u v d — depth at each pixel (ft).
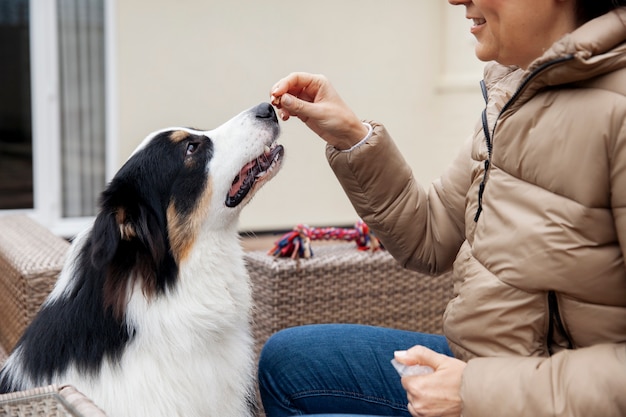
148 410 6.73
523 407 4.99
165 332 6.97
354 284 9.78
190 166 7.61
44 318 7.20
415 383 5.44
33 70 20.07
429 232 7.50
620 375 4.78
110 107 20.52
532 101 5.41
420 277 10.16
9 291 9.29
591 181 5.04
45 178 20.56
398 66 22.44
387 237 7.52
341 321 9.81
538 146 5.30
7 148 20.97
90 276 6.96
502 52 5.84
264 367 7.63
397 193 7.32
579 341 5.32
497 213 5.61
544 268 5.23
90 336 6.81
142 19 19.67
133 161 7.53
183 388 6.97
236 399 7.45
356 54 21.95
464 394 5.21
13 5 20.10
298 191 21.93
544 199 5.29
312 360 7.32
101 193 7.30
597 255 5.12
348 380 7.27
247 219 21.49
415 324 10.28
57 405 5.23
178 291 7.19
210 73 20.58
